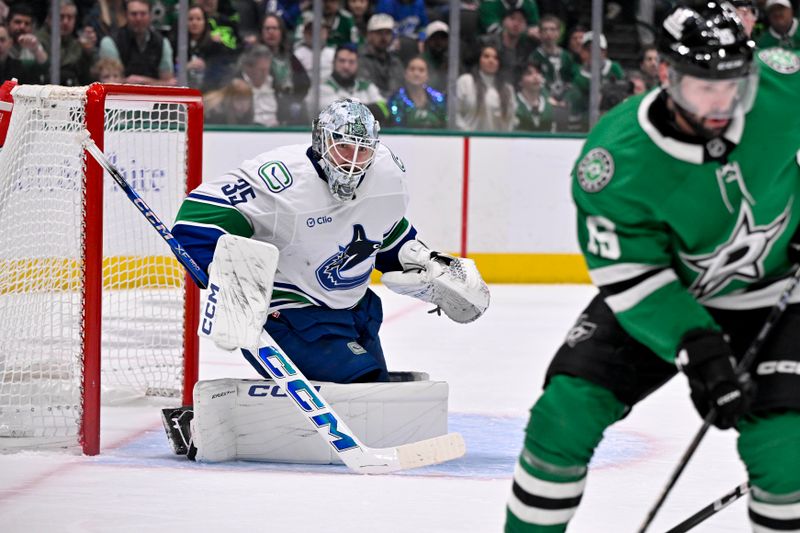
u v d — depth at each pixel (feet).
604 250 16.48
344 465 28.58
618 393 17.31
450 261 30.76
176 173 39.42
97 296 29.60
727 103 15.43
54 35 70.79
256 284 26.32
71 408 31.78
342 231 28.84
